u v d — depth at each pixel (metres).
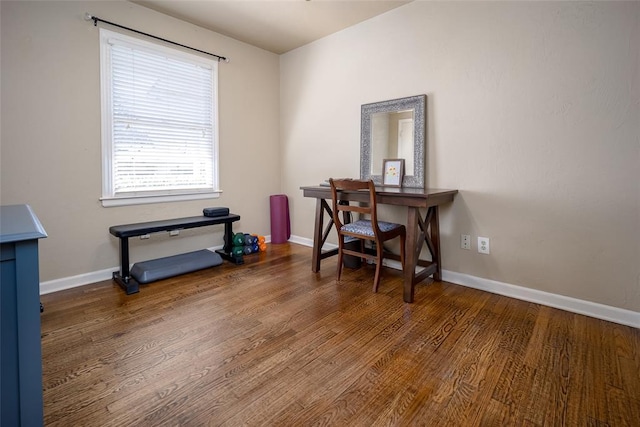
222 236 3.64
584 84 2.02
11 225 0.95
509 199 2.37
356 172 3.36
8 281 0.84
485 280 2.53
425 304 2.27
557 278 2.20
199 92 3.33
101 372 1.50
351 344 1.75
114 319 2.03
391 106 2.95
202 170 3.42
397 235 2.62
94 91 2.64
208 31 3.33
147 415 1.24
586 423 1.21
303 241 4.04
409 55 2.83
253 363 1.58
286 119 4.06
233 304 2.27
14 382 0.87
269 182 4.08
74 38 2.52
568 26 2.05
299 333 1.87
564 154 2.12
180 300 2.33
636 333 1.86
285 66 4.00
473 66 2.47
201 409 1.28
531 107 2.23
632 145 1.89
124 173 2.87
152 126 3.01
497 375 1.49
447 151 2.65
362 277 2.83
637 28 1.83
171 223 2.89
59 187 2.52
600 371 1.51
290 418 1.23
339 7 2.88
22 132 2.33
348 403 1.31
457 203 2.63
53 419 1.21
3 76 2.24
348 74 3.33
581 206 2.08
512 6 2.26
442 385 1.42
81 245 2.65
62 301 2.30
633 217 1.92
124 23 2.76
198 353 1.66
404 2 2.80
